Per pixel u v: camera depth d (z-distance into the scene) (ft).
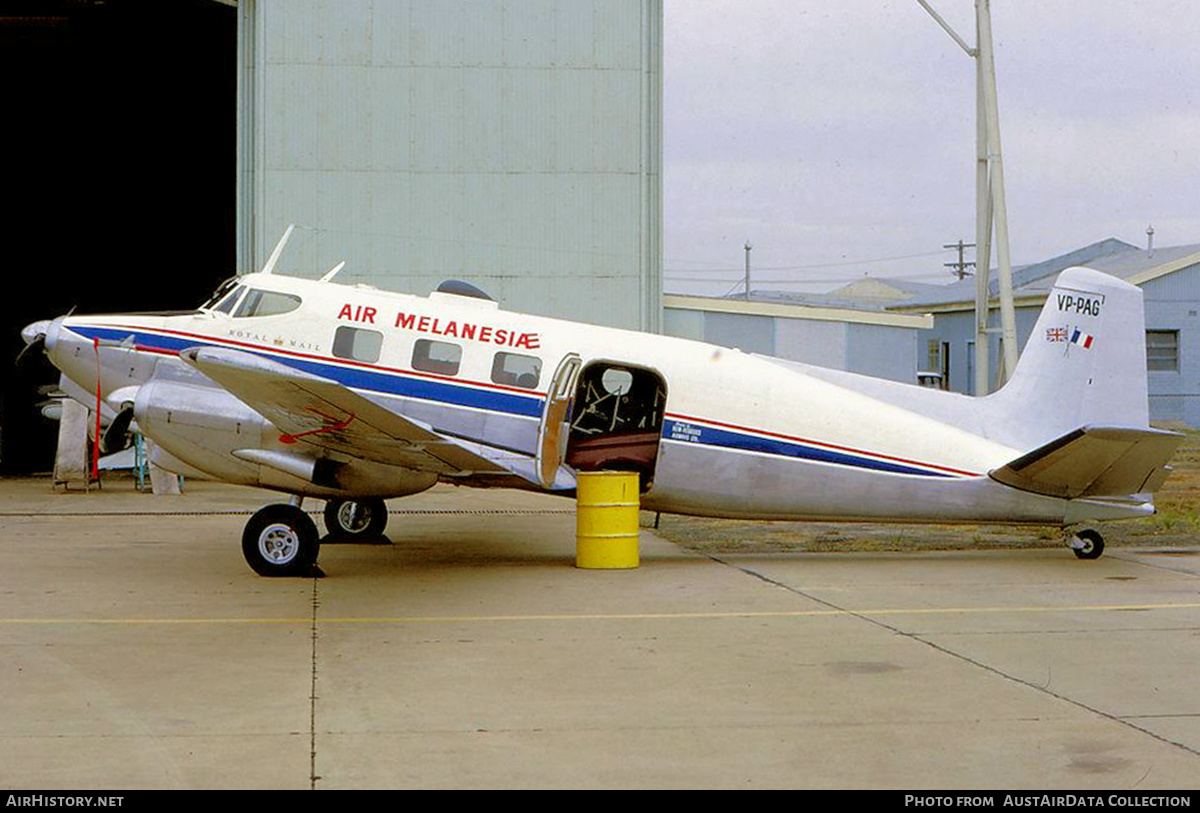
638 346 47.93
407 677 29.09
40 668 29.76
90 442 77.25
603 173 81.20
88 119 118.62
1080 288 49.29
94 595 39.91
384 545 52.90
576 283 81.25
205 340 47.24
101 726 24.75
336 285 48.67
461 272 80.74
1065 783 21.56
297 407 39.14
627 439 48.26
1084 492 47.14
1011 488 47.47
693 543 55.36
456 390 46.96
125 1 96.53
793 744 23.89
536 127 80.89
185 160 119.44
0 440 100.68
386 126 80.28
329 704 26.58
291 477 43.50
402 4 80.18
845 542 55.93
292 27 79.82
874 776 21.97
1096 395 49.14
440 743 23.76
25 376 104.01
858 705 26.76
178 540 53.52
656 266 81.51
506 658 31.19
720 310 86.22
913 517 48.16
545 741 23.97
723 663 30.76
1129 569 47.47
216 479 44.70
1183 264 156.15
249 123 80.07
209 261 121.90
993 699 27.30
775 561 49.52
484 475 44.86
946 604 39.34
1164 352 156.25
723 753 23.27
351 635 33.96
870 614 37.60
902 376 88.63
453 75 80.53
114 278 123.75
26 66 110.52
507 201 80.89
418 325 47.47
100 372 47.83
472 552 50.98
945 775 22.02
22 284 122.93
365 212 80.33
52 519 61.52
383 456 43.14
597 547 46.57
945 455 47.70
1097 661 31.14
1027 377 49.60
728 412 47.78
